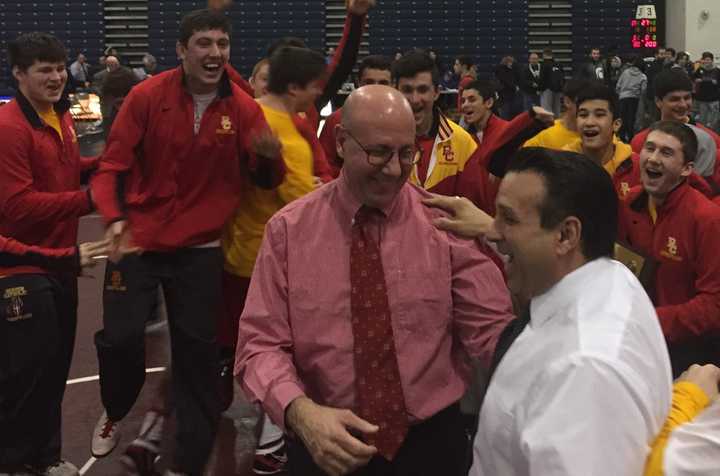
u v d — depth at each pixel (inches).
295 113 157.0
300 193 153.9
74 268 140.0
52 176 148.6
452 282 91.5
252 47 900.6
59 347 152.6
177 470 150.5
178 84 142.3
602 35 928.9
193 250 147.2
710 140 187.3
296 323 89.1
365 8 179.9
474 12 916.6
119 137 142.4
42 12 888.3
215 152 143.6
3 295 143.4
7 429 150.9
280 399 81.7
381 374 88.7
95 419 190.5
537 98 741.9
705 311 124.7
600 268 64.9
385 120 84.4
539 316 64.6
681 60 778.8
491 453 64.1
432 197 93.4
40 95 145.4
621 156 166.1
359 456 76.1
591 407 57.2
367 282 89.0
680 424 62.7
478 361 91.5
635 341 60.2
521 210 65.5
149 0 889.5
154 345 243.3
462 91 255.4
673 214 130.6
